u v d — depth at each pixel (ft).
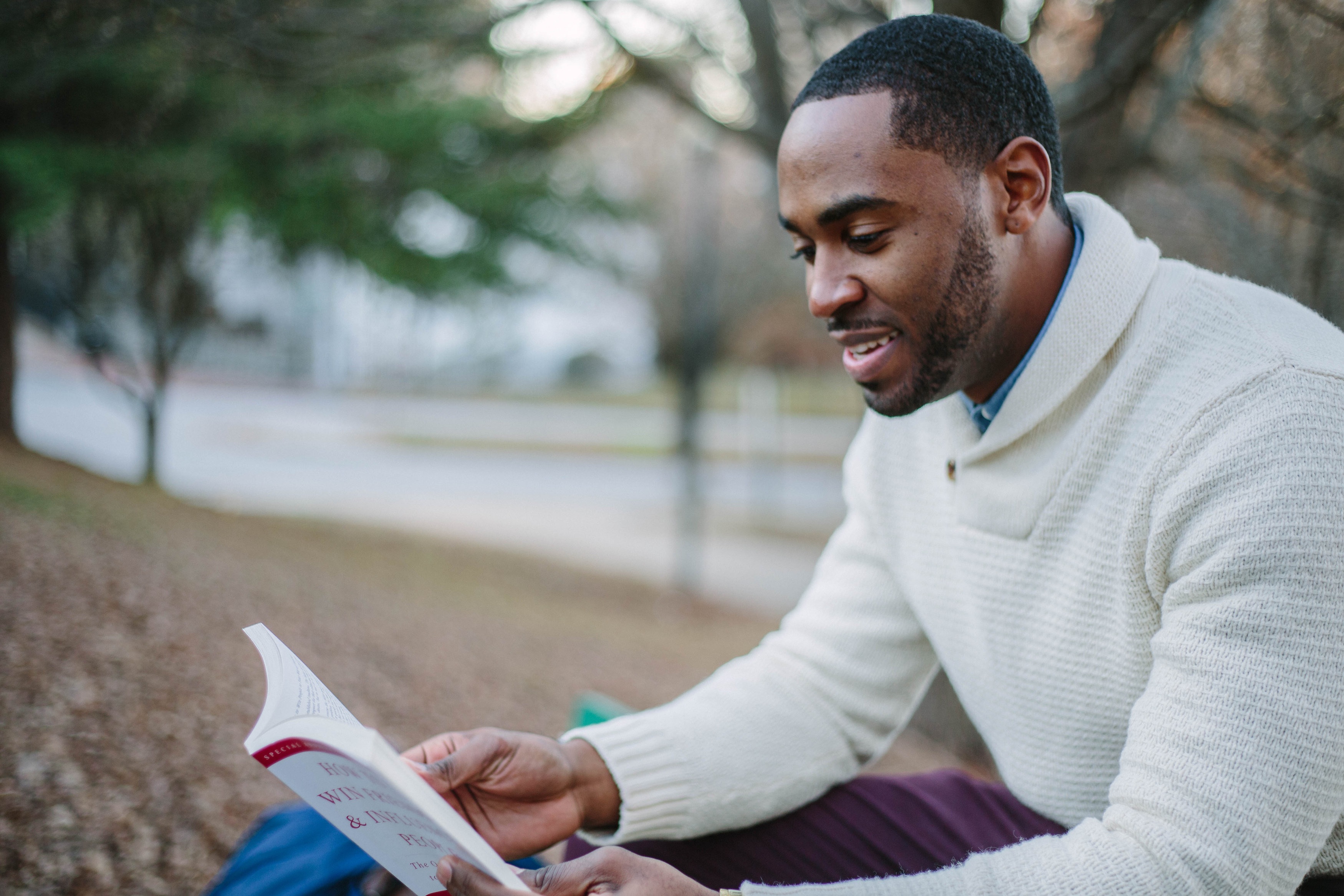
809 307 3.95
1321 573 3.18
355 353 72.95
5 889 5.55
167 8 11.54
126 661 8.80
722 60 13.62
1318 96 8.59
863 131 3.67
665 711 4.70
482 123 19.66
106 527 13.89
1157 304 3.91
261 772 7.96
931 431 4.72
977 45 3.75
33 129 18.24
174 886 6.21
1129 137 11.55
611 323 99.66
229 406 59.77
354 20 12.61
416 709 10.60
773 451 45.65
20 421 38.29
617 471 52.37
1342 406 3.35
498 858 3.08
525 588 23.91
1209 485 3.43
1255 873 3.10
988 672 4.50
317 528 26.08
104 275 25.25
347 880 5.26
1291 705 3.14
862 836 4.59
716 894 3.38
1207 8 8.77
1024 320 4.07
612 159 40.70
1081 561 3.97
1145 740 3.38
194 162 19.24
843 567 5.21
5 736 6.87
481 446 58.03
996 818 4.60
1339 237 8.90
